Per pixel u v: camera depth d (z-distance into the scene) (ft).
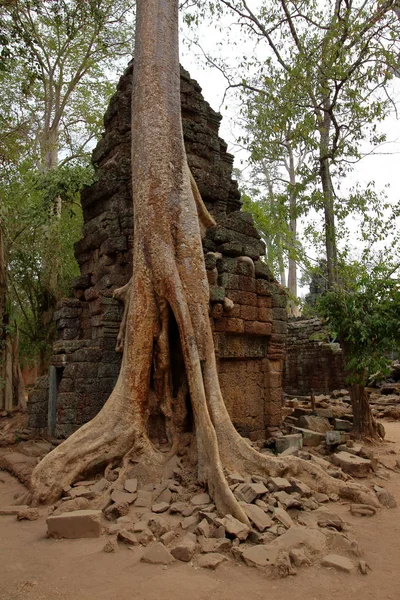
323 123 39.29
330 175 39.14
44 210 35.06
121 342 22.77
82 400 24.86
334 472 20.15
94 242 29.17
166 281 21.12
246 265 27.30
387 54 34.06
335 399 50.70
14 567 12.84
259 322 27.45
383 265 30.42
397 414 43.86
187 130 30.01
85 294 29.89
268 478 18.17
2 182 45.44
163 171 22.48
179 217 22.18
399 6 34.81
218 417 19.83
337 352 60.03
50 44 59.88
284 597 11.26
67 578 12.16
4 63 32.27
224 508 15.53
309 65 35.42
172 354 22.12
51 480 18.19
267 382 28.14
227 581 11.95
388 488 20.15
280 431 27.71
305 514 15.92
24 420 35.76
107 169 29.14
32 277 46.37
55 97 64.75
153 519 14.98
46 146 54.90
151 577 12.07
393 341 27.53
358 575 12.48
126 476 18.95
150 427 21.22
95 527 14.84
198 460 18.54
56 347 28.25
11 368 40.78
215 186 29.91
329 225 37.68
